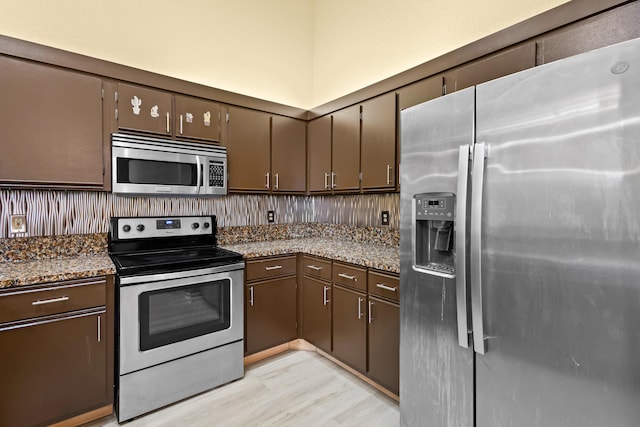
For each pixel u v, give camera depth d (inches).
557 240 40.5
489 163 46.8
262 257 98.8
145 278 74.9
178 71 102.3
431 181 55.3
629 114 35.1
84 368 69.6
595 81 37.4
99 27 89.7
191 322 82.4
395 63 103.3
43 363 65.1
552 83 40.8
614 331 36.4
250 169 107.4
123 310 72.3
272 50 123.3
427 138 55.9
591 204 37.8
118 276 72.6
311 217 135.0
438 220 55.4
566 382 40.2
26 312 63.2
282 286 103.7
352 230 118.2
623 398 36.0
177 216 101.0
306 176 121.3
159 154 88.6
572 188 39.2
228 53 112.7
